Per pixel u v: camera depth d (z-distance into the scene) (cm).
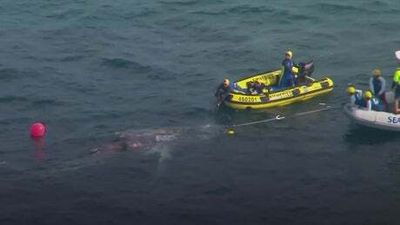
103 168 6794
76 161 6931
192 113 7806
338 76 8562
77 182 6600
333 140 7212
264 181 6575
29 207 6256
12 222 6062
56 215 6150
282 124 7544
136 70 8912
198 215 6122
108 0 11250
